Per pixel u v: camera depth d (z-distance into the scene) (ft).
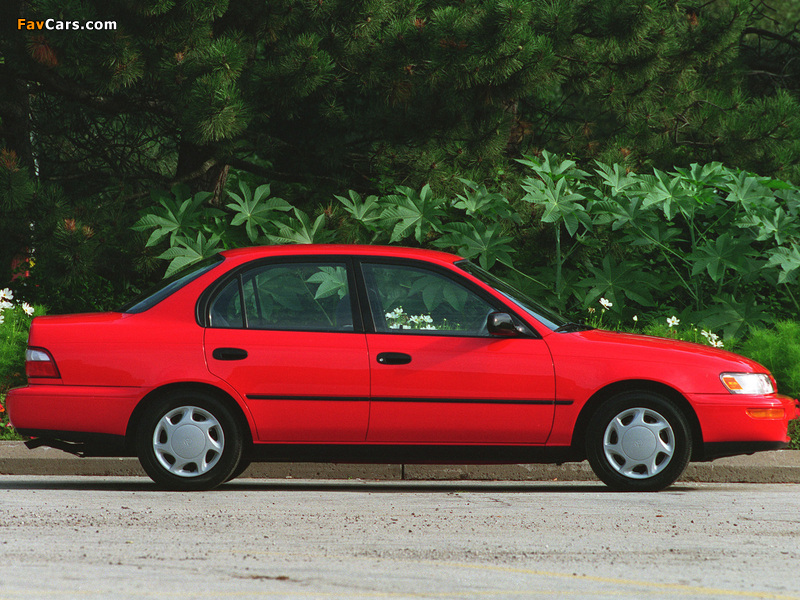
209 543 52.54
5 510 62.08
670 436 70.79
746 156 143.54
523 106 158.92
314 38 119.14
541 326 71.72
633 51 133.08
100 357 69.87
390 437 70.23
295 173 147.54
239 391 69.46
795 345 99.30
